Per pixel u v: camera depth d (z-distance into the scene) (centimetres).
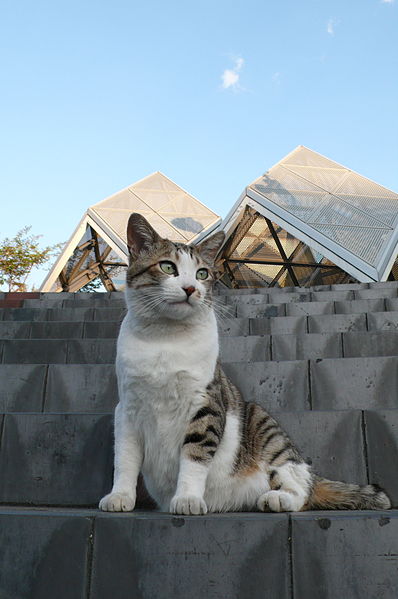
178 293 81
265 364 119
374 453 91
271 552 61
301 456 88
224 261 479
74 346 150
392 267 347
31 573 63
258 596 61
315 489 81
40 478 90
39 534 64
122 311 195
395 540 62
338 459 91
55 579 62
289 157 515
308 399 116
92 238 529
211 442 75
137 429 77
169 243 90
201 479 73
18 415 93
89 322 173
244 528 62
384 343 139
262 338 144
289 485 79
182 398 76
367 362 116
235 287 492
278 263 468
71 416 92
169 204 545
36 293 266
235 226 438
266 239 454
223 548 62
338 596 61
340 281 426
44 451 91
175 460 77
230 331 168
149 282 84
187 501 68
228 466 80
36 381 123
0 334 175
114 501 72
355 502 81
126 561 62
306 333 158
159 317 81
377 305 187
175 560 62
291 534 62
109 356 148
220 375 85
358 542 62
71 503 89
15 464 91
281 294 225
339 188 456
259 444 84
